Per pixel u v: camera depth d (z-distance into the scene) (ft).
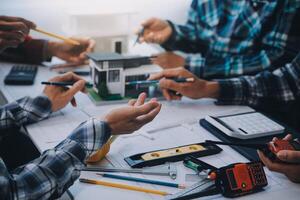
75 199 2.45
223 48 5.36
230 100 4.07
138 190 2.56
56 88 3.66
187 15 6.34
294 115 4.38
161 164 2.87
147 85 4.06
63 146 2.62
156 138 3.26
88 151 2.66
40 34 5.57
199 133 3.38
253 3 5.10
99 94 3.96
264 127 3.41
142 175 2.73
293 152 2.71
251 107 4.13
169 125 3.49
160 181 2.65
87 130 2.70
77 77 3.86
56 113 3.67
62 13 5.65
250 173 2.61
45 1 5.57
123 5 6.01
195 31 5.78
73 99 3.76
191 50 5.85
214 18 5.62
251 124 3.46
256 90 4.14
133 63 4.10
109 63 3.89
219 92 4.06
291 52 4.68
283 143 2.87
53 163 2.47
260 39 5.02
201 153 3.00
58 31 5.73
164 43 5.64
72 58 4.98
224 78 4.80
